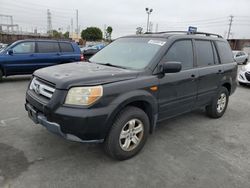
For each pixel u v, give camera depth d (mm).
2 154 3189
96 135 2758
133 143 3229
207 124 4758
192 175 2926
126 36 4414
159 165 3111
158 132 4227
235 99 7191
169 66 3201
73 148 3436
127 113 3014
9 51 8273
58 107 2688
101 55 4176
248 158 3434
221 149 3682
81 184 2645
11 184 2580
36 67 8797
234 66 5227
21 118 4578
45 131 3973
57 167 2945
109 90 2779
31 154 3225
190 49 4059
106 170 2934
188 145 3756
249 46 41688
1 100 5891
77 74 2904
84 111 2631
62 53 9305
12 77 9648
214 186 2734
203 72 4207
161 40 3730
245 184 2799
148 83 3197
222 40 5117
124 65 3566
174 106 3744
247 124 4879
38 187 2561
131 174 2879
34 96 3078
